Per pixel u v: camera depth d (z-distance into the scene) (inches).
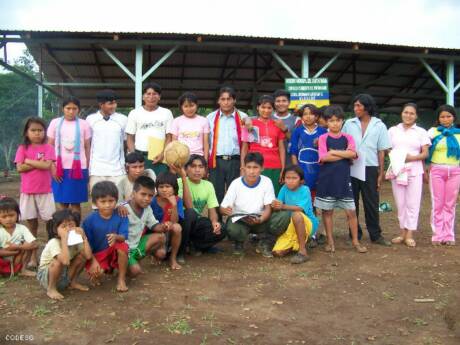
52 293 142.5
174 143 186.7
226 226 197.6
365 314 131.4
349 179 205.6
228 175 220.7
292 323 124.3
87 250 144.1
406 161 219.6
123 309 132.4
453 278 166.1
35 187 192.9
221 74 555.5
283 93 229.1
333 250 206.1
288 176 197.9
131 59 491.5
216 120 221.6
